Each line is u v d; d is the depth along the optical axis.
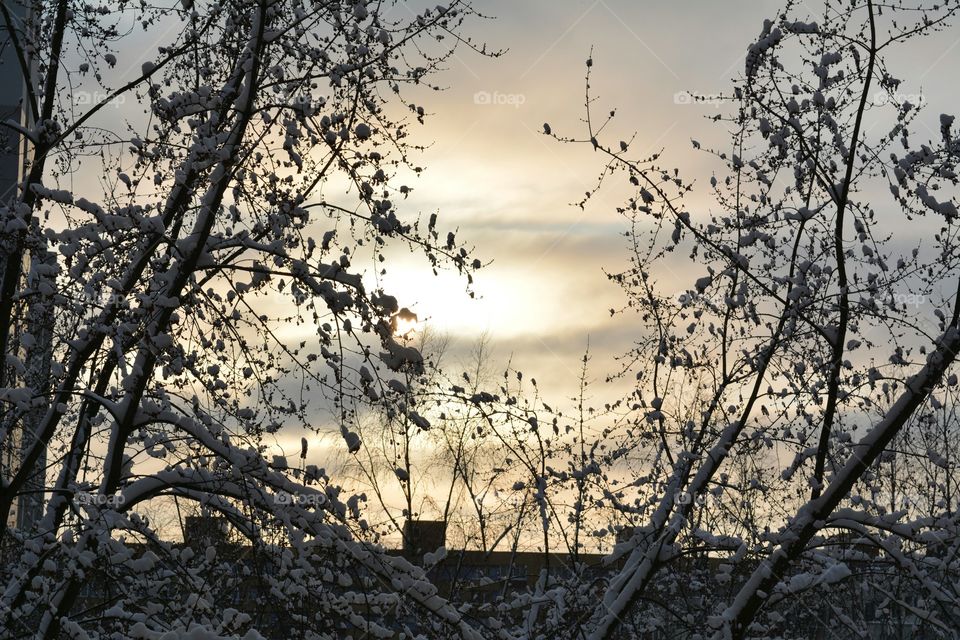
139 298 8.92
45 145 10.47
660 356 13.55
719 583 13.77
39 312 9.92
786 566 12.43
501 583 14.70
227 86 9.54
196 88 10.07
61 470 10.89
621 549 13.16
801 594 12.80
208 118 10.05
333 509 9.79
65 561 9.79
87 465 10.47
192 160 9.56
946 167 11.42
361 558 9.94
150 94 10.20
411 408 9.82
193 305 9.87
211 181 9.48
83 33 10.91
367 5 9.38
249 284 9.75
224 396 10.11
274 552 10.02
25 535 11.30
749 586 12.43
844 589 13.68
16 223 9.03
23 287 11.45
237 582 10.95
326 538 9.89
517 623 14.51
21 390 9.44
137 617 9.78
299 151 9.64
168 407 10.49
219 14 9.98
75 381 10.30
